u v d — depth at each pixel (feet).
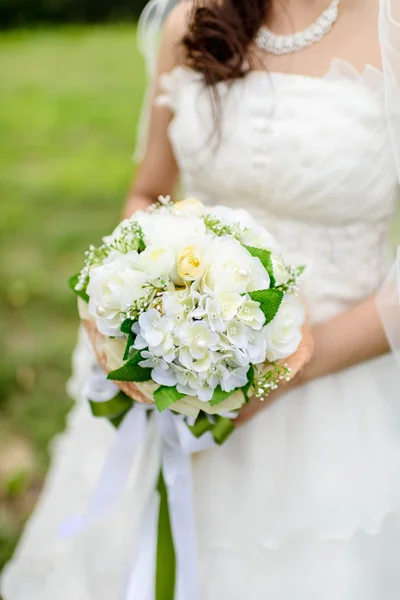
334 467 3.06
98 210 9.59
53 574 3.87
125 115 14.17
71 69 18.16
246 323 2.55
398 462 3.10
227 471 3.21
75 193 10.18
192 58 3.18
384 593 3.16
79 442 3.91
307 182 2.97
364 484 3.07
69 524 3.33
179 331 2.53
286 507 3.12
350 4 2.96
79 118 13.92
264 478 3.12
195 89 3.23
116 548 3.70
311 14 3.03
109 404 3.06
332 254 3.11
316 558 3.16
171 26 3.43
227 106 3.11
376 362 3.15
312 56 3.02
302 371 2.96
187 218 2.79
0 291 7.30
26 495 4.94
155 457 3.37
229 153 3.10
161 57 3.48
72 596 3.80
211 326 2.51
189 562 3.14
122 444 3.15
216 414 2.88
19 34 23.93
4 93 15.76
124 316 2.61
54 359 6.23
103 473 3.20
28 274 7.65
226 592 3.27
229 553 3.26
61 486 3.98
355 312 2.98
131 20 26.45
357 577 3.15
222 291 2.54
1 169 11.19
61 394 5.84
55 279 7.59
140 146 3.93
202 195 3.34
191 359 2.55
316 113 2.94
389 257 3.40
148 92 3.77
